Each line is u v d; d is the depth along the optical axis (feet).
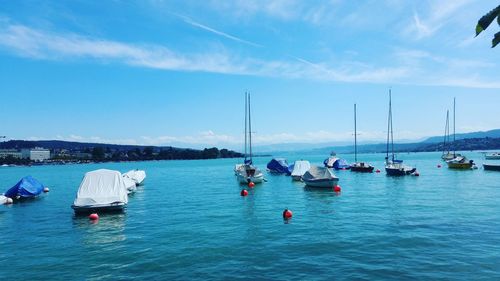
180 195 150.61
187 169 411.95
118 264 57.67
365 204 111.65
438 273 50.42
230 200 129.18
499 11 13.15
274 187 170.40
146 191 171.01
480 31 13.60
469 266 52.80
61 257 62.44
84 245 69.92
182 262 57.72
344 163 293.64
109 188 104.73
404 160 508.53
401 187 159.53
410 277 49.24
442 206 104.83
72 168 555.28
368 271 51.75
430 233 71.77
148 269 54.95
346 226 79.97
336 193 142.10
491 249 60.49
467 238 67.62
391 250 61.21
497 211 95.09
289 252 61.57
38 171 453.58
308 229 78.02
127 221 92.68
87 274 53.62
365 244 65.10
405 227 77.46
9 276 53.62
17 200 144.56
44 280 51.72
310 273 51.60
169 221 91.30
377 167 339.16
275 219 90.27
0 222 97.50
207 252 62.64
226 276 51.29
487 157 443.32
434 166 332.19
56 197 154.51
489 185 161.38
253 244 67.00
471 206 103.96
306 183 161.27
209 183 209.36
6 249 68.80
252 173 190.08
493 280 47.75
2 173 407.64
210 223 87.15
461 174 227.81
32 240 75.51
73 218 99.45
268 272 52.39
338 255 59.31
